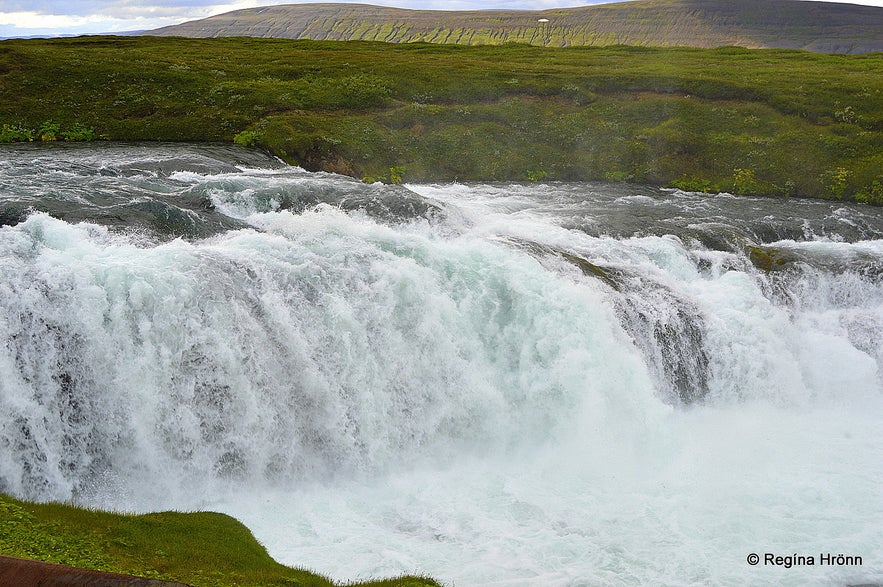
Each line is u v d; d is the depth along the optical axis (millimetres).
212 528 19297
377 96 63125
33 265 22703
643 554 20234
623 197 50344
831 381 31609
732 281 34031
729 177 56250
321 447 24219
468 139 58844
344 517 21766
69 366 21375
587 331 27031
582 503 22797
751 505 22688
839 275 36125
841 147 58344
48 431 20891
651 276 33312
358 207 35531
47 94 59031
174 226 29156
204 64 69562
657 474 24688
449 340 26719
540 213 43031
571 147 59562
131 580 12656
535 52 92625
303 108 60125
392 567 19219
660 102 65438
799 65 84125
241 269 24844
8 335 20891
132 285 22297
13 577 12320
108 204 30078
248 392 23016
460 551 20156
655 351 29484
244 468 22875
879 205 53000
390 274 26469
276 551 19719
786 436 27594
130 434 21516
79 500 20688
